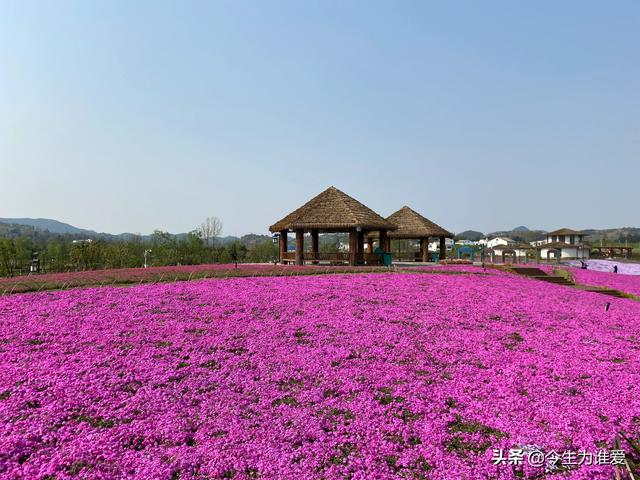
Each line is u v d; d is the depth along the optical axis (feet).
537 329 47.65
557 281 100.63
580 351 39.70
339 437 23.53
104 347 38.24
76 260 177.47
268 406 27.43
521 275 101.91
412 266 118.42
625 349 40.81
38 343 39.40
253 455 21.45
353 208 121.08
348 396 29.37
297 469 20.31
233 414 26.04
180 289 65.26
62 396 28.09
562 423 24.73
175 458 21.20
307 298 59.36
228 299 57.88
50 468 19.95
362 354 37.58
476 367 35.24
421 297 62.23
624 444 22.38
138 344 39.19
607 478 19.56
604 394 29.35
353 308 53.88
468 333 44.70
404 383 31.42
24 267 189.88
